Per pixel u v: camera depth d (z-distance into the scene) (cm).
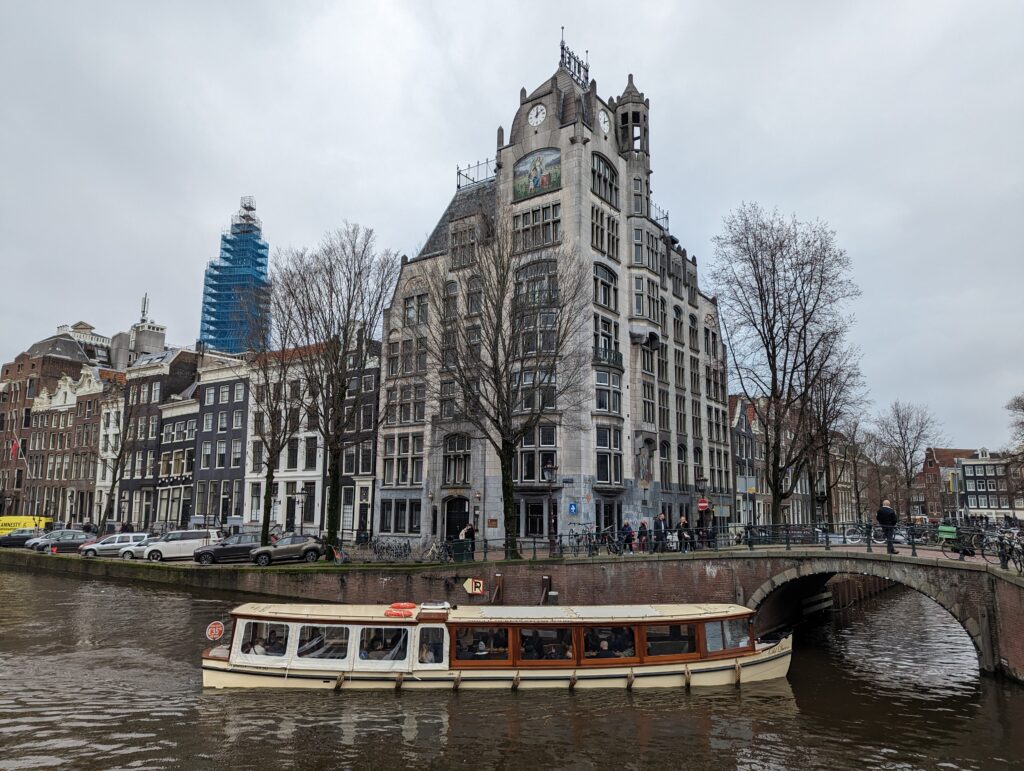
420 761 1273
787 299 3253
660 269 4784
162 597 3036
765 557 2430
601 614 1784
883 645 2573
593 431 3797
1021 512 6725
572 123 4019
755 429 6362
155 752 1277
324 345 3434
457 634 1695
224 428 5506
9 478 7969
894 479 6938
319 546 3503
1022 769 1310
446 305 3219
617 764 1287
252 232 11331
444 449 4084
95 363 8256
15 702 1541
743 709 1609
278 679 1655
